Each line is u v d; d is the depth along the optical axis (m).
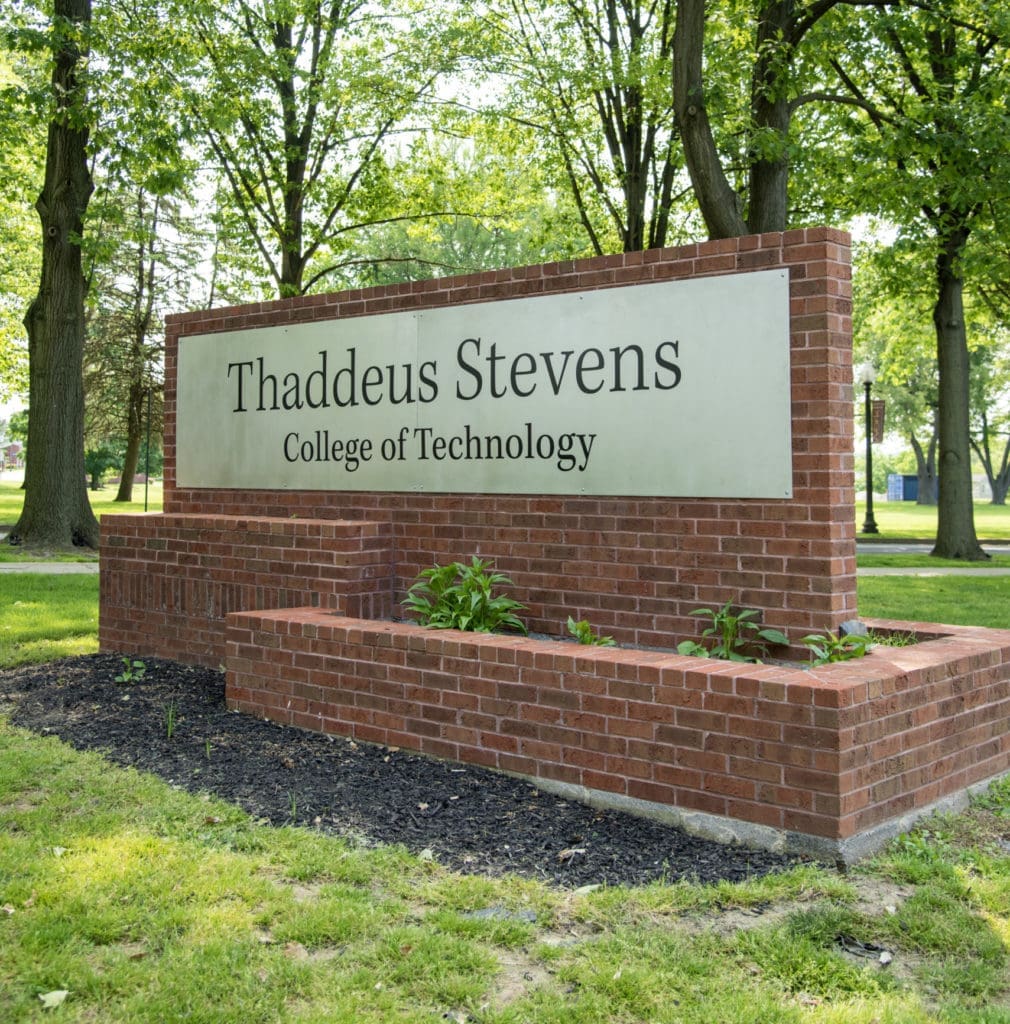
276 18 19.06
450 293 7.04
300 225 20.88
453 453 7.00
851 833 4.31
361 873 4.09
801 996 3.23
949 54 18.61
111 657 8.43
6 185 22.73
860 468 98.06
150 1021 3.00
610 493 6.19
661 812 4.72
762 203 14.59
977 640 5.65
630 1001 3.16
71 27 16.64
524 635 6.55
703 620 5.81
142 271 37.31
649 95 17.67
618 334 6.16
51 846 4.28
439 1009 3.11
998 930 3.68
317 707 6.11
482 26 19.89
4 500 43.50
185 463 8.81
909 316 27.92
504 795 5.04
